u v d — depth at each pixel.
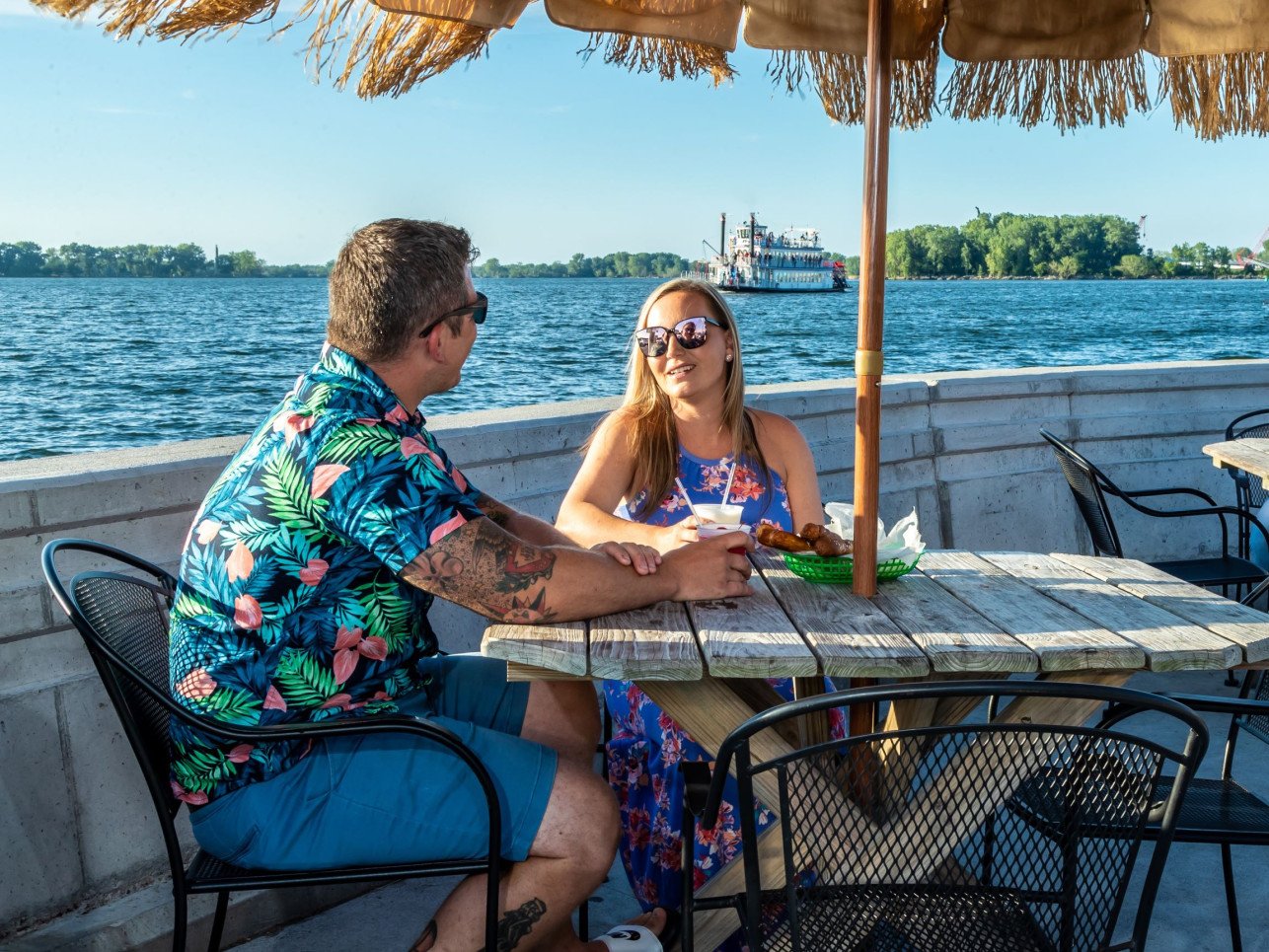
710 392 2.91
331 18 2.06
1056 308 142.38
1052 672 1.92
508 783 2.00
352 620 2.00
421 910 2.94
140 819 2.79
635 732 2.62
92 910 2.66
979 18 2.80
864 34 2.84
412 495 1.92
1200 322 110.62
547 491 3.91
